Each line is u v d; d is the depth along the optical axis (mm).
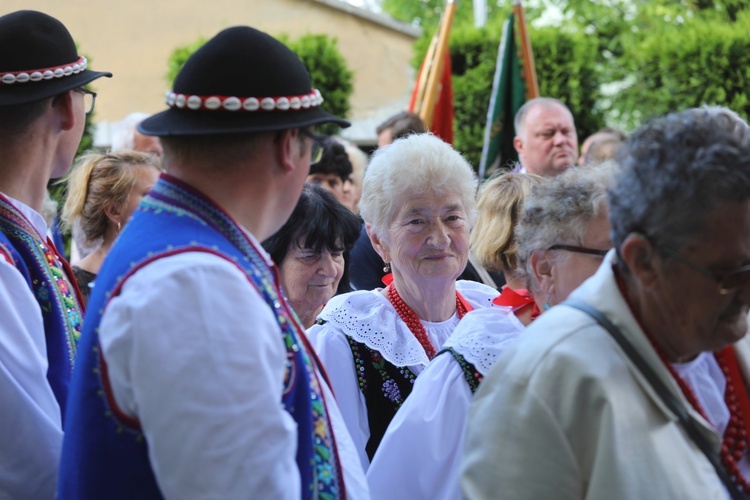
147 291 1521
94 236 3432
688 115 1551
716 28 8797
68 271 2400
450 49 9156
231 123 1653
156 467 1493
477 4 9953
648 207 1505
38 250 2268
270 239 2766
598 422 1504
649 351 1550
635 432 1499
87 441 1604
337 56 9180
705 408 1651
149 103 10516
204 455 1461
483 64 8984
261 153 1689
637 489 1470
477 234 2633
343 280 3381
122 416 1569
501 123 6570
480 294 2826
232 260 1614
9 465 2018
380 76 11234
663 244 1502
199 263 1550
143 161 3461
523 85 6527
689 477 1505
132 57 10484
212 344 1493
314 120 1719
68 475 1651
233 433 1470
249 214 1712
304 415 1686
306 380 1703
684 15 11859
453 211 2533
